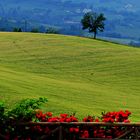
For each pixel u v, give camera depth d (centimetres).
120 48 14112
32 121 2462
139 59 12381
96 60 11900
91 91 7506
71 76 9831
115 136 2473
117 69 10969
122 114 2586
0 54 12062
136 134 2433
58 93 6397
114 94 7744
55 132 2395
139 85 9425
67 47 13475
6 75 7856
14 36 15188
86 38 16000
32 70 10106
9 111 2420
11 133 2386
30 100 2498
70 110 4597
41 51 12694
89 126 2431
